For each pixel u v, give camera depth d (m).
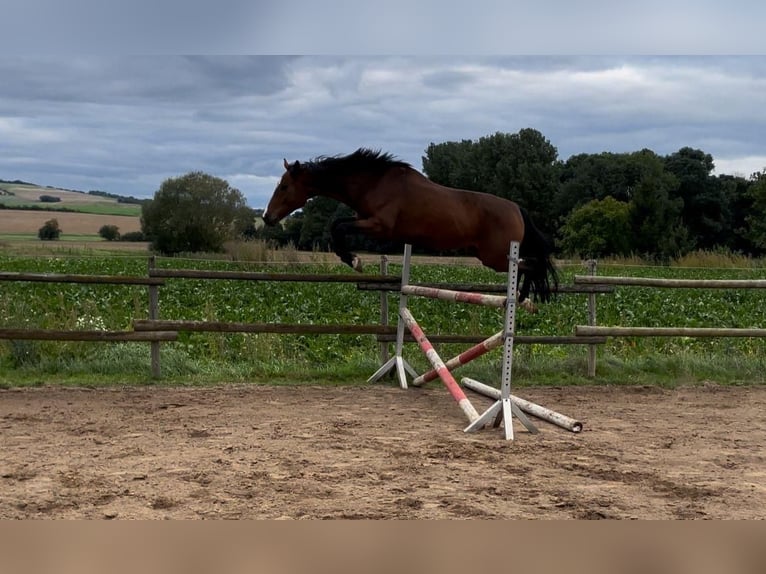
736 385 8.78
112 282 8.24
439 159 61.53
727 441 6.02
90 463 4.96
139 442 5.61
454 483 4.64
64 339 8.08
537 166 58.69
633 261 36.69
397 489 4.46
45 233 65.12
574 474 4.93
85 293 14.52
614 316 13.49
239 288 16.89
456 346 10.01
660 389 8.46
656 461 5.33
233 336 10.52
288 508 4.06
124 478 4.61
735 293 17.39
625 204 49.31
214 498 4.22
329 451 5.41
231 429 6.12
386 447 5.58
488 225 8.06
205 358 9.55
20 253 37.38
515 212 8.17
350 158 7.94
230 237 47.94
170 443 5.59
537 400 7.77
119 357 8.80
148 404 7.13
